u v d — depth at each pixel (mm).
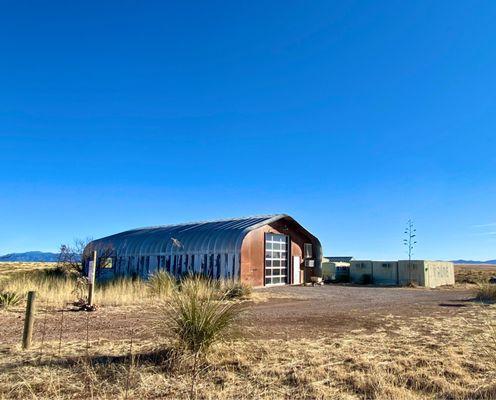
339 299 17984
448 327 10195
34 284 16594
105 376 5957
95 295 14984
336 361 6734
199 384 5723
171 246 29016
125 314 12133
